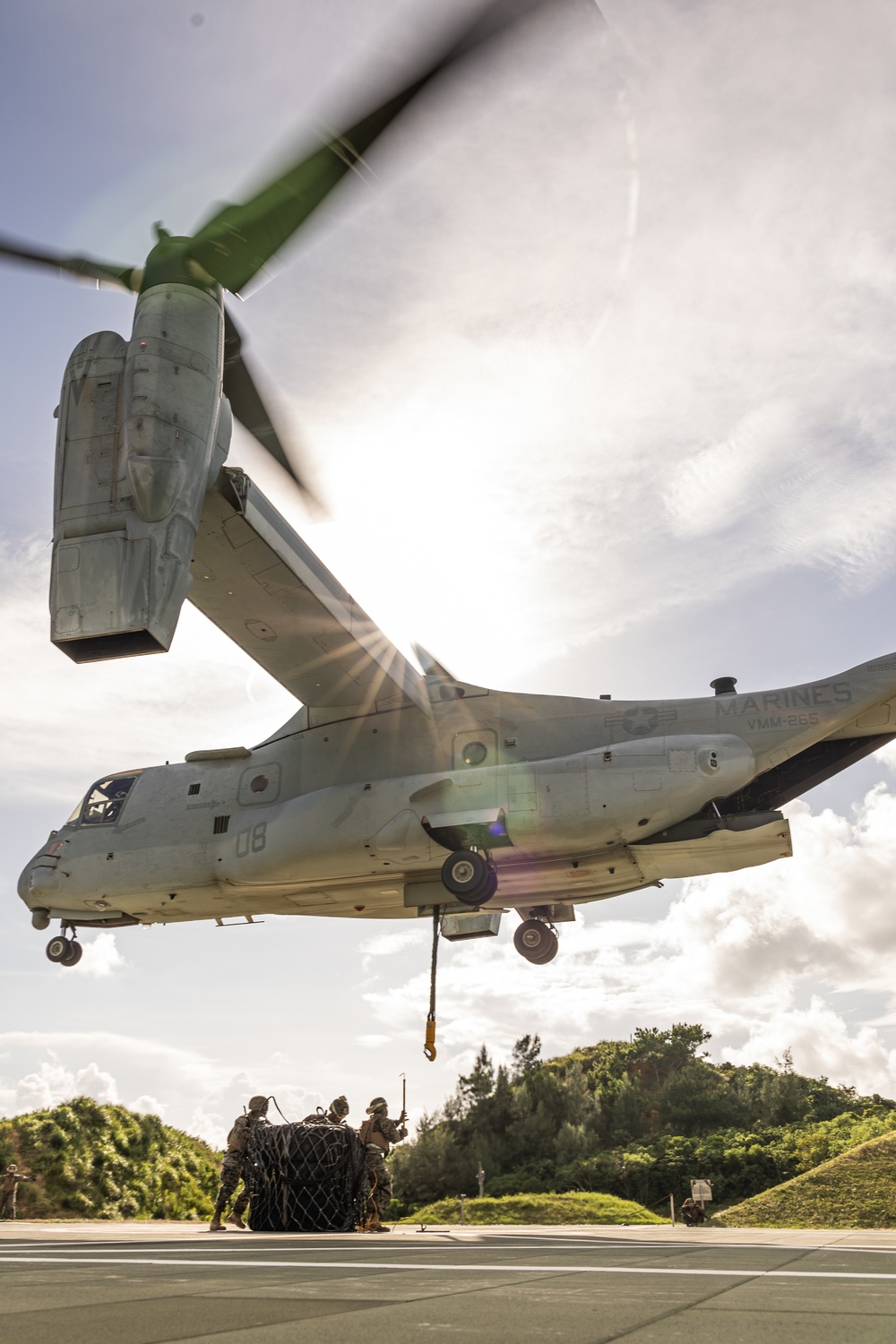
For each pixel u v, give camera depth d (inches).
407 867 556.7
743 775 521.7
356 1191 281.4
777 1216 866.1
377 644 545.3
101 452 422.9
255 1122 289.3
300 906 641.0
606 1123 2139.5
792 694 538.9
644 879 597.0
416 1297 89.1
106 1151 834.8
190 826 616.7
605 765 520.7
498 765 548.7
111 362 436.5
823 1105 2304.4
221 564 488.1
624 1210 989.2
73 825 660.1
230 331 478.3
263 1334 66.9
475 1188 1927.9
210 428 430.9
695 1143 1929.1
